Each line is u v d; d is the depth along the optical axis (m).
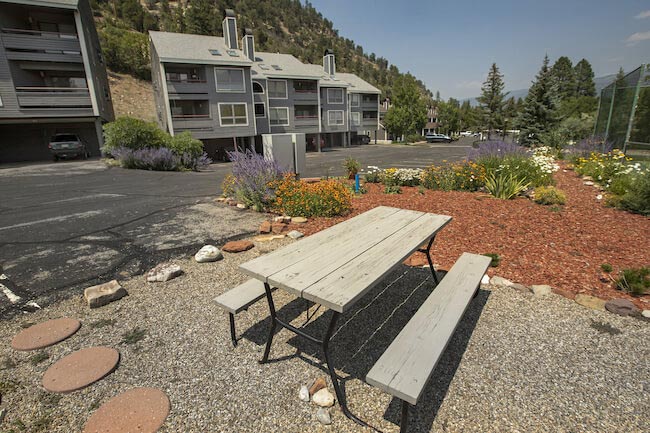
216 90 23.55
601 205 5.78
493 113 41.81
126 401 1.91
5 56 16.47
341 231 2.80
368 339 2.48
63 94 17.72
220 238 4.64
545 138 18.05
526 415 1.79
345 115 35.69
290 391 1.99
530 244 4.11
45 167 14.13
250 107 25.05
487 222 4.96
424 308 2.17
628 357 2.21
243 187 6.45
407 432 1.70
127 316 2.78
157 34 24.48
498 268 3.54
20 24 18.75
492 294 3.06
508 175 7.17
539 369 2.12
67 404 1.90
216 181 10.50
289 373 2.14
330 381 2.07
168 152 14.25
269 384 2.05
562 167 10.62
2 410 1.83
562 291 3.01
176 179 11.05
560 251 3.87
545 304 2.86
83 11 19.36
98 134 19.17
